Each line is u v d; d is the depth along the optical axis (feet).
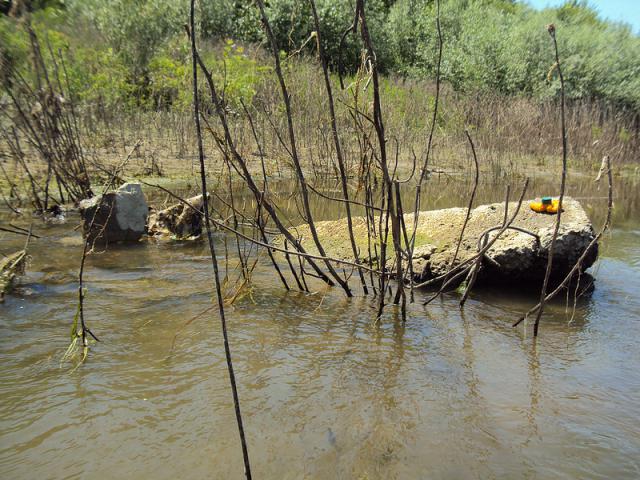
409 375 9.54
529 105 47.29
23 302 11.90
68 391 8.54
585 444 7.75
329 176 29.45
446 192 30.12
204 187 6.39
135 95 39.27
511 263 14.05
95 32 39.63
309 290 13.79
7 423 7.69
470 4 74.59
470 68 59.52
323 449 7.45
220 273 14.64
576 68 59.26
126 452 7.21
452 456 7.41
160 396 8.52
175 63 39.86
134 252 16.33
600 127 47.96
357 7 10.01
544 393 9.11
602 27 73.67
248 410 8.25
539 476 7.07
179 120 34.37
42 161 25.09
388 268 14.64
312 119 32.04
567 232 13.70
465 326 11.91
